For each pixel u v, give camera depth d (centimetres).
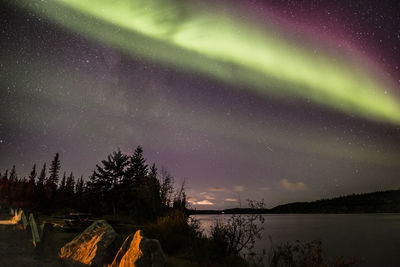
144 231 1120
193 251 870
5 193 4819
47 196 3603
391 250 2320
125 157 3138
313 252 654
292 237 3081
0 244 837
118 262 553
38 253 730
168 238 984
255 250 1495
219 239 916
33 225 873
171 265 734
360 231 4366
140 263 486
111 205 2869
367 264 1681
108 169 3059
